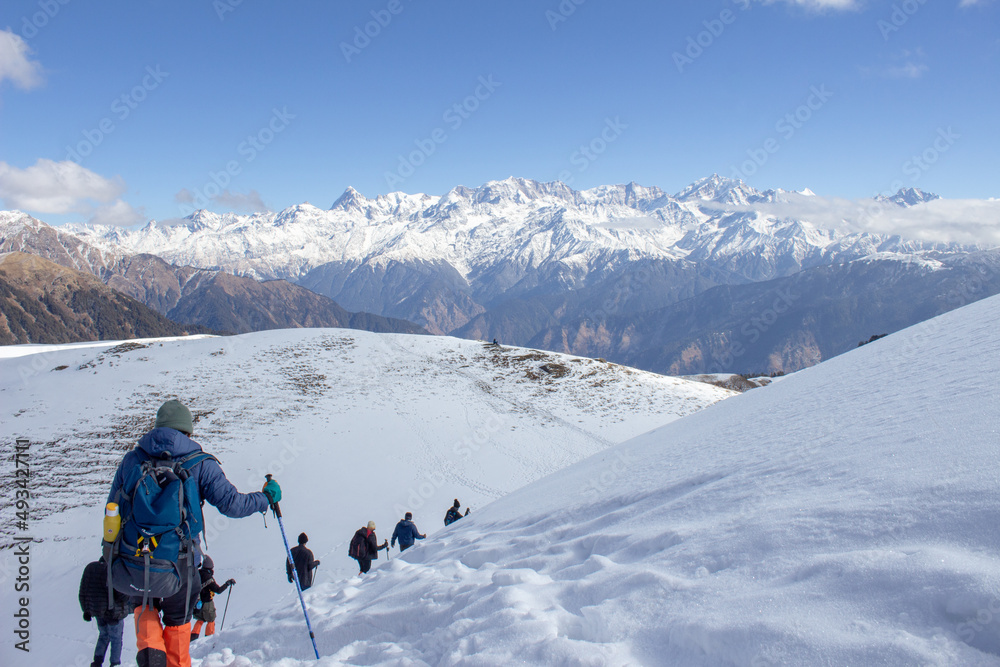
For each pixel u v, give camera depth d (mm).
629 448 12164
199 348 48812
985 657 1542
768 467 4633
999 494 2293
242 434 32875
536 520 6398
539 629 2785
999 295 15359
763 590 2367
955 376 5922
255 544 19750
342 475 28031
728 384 61938
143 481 3375
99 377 41094
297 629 4801
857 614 1944
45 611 15219
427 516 23281
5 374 42312
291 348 49969
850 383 8836
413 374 46031
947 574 1879
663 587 2809
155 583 3309
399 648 3441
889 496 2801
